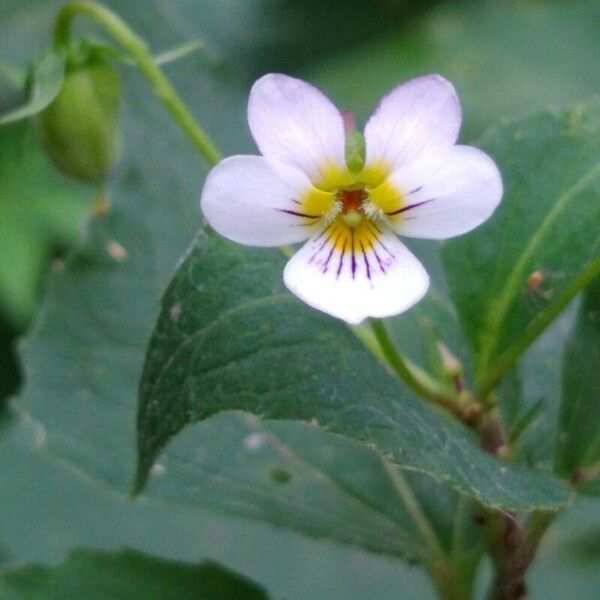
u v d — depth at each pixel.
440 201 0.15
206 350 0.15
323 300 0.15
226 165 0.15
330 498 0.18
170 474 0.18
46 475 0.23
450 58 0.34
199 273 0.15
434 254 0.21
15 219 0.28
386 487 0.18
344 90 0.33
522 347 0.16
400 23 0.36
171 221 0.20
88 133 0.18
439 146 0.15
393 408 0.15
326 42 0.36
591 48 0.34
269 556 0.23
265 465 0.19
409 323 0.19
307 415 0.15
